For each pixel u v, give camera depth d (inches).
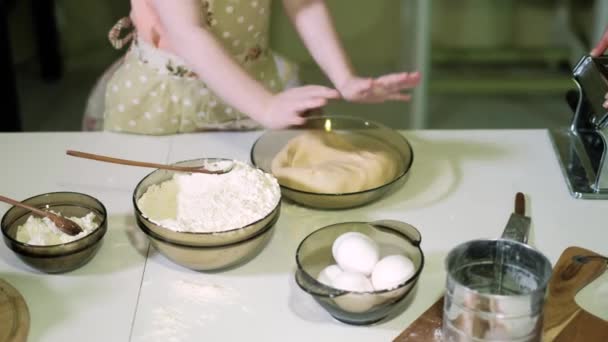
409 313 37.0
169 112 55.3
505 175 47.8
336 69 53.3
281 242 41.9
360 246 36.0
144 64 55.4
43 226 40.2
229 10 53.7
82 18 118.0
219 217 38.6
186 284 39.1
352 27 117.6
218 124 55.4
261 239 39.4
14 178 47.9
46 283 39.1
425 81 98.7
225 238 37.6
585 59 48.6
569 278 38.4
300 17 54.6
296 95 46.3
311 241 37.9
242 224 38.3
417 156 49.8
